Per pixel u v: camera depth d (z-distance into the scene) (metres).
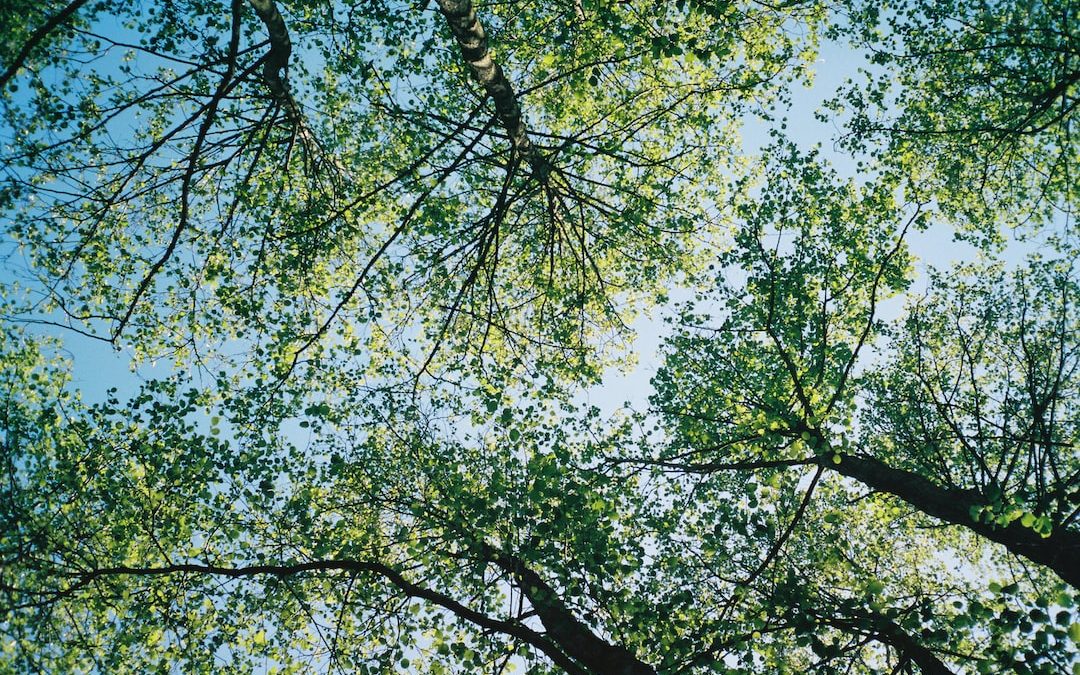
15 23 8.00
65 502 8.80
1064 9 10.47
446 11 5.62
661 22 6.92
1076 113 11.02
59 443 9.35
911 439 11.08
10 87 8.15
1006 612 5.61
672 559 8.13
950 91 12.97
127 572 7.26
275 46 6.55
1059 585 12.26
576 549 7.23
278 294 10.55
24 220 8.11
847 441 8.39
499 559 7.63
